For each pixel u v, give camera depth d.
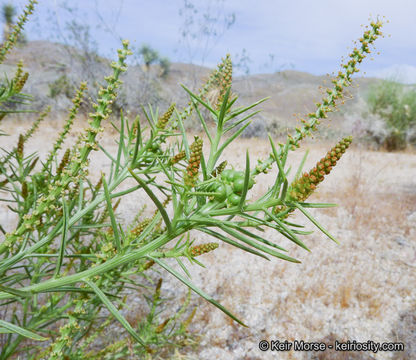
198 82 10.20
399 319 3.44
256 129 11.09
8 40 1.39
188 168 0.80
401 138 12.36
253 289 3.69
